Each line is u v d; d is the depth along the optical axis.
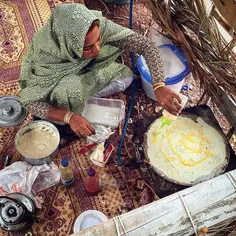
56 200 1.95
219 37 1.72
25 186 1.92
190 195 1.25
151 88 2.15
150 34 2.34
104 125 2.10
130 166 2.04
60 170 1.85
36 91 1.90
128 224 1.20
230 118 1.89
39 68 1.89
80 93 1.96
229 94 1.85
